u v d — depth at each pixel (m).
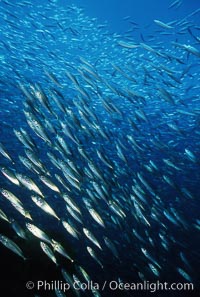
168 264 5.05
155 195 3.15
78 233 1.94
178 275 5.14
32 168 2.00
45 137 2.12
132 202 3.16
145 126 6.00
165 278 4.98
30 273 3.04
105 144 5.90
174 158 3.95
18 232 1.81
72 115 2.37
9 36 6.02
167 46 5.36
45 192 5.98
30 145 2.07
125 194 3.21
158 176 3.41
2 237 1.73
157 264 2.88
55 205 5.80
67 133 2.28
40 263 3.11
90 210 2.05
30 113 2.11
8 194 1.73
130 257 4.59
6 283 2.89
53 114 2.34
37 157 2.00
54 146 2.28
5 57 5.95
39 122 2.11
